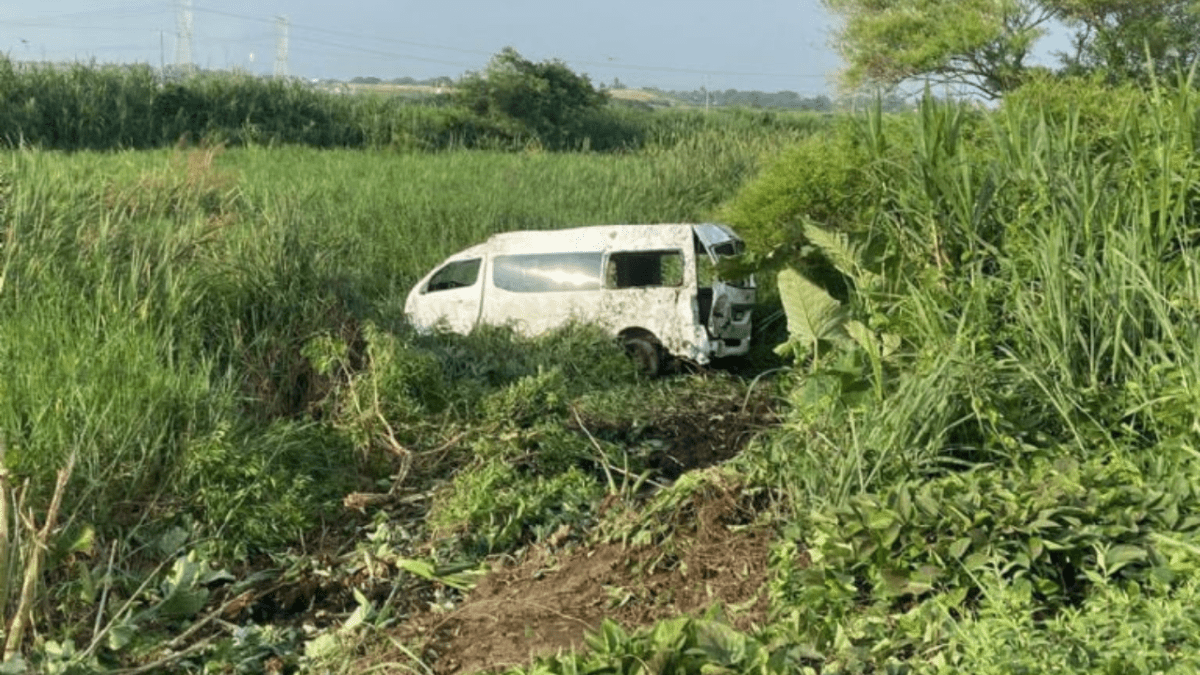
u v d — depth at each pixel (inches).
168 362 410.6
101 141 1828.2
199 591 290.7
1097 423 277.1
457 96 2300.7
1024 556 219.9
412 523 371.6
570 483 378.3
